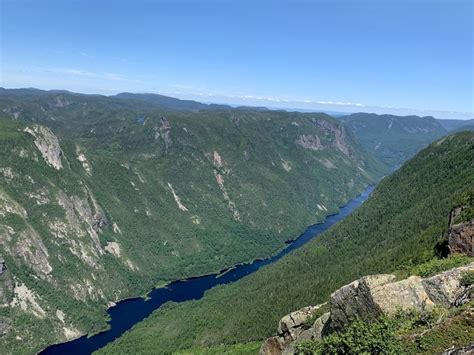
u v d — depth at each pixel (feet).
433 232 483.51
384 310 174.81
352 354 145.18
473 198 303.48
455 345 132.36
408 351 139.33
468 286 166.20
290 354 242.37
